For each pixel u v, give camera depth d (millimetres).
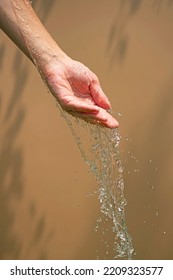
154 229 3467
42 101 3723
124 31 3471
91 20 3545
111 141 2479
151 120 3443
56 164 3709
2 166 3840
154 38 3410
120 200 2801
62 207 3703
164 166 3430
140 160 3471
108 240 3609
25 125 3771
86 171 3635
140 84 3453
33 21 2281
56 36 3621
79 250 3680
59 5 3615
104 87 3523
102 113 2092
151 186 3455
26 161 3781
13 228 3836
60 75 2193
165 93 3408
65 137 3666
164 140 3422
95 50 3535
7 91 3811
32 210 3785
